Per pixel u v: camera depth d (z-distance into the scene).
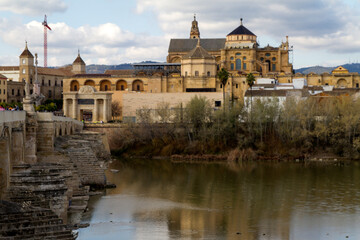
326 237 66.50
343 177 114.25
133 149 162.75
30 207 52.47
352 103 158.50
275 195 92.94
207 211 79.75
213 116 162.12
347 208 82.38
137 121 174.62
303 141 153.75
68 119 129.12
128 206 81.44
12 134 66.06
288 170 126.38
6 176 55.97
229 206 83.69
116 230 66.94
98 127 171.12
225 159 150.12
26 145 77.81
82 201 81.25
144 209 79.75
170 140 161.75
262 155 151.25
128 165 137.75
